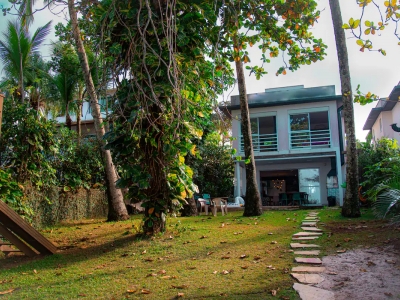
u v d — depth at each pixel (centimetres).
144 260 630
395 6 504
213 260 604
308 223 963
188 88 704
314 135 1933
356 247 646
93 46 695
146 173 743
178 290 458
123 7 645
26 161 1041
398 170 1126
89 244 795
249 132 1255
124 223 1105
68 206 1268
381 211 932
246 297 421
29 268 612
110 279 525
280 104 1939
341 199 1777
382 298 409
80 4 642
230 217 1229
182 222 1095
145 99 630
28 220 977
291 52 721
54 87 1950
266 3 643
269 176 2138
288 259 585
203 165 1880
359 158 1589
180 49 697
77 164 1355
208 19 668
